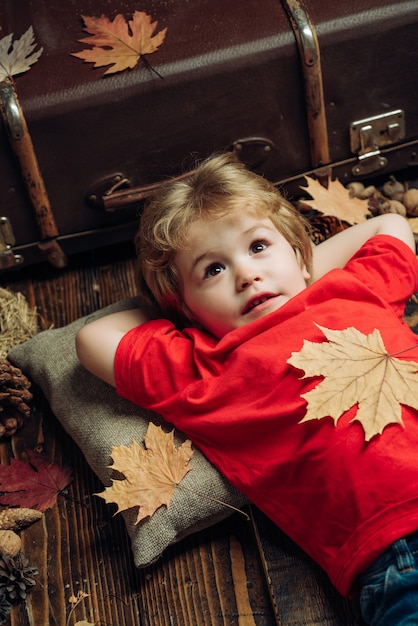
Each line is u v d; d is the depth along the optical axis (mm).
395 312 1544
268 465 1378
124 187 1806
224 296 1462
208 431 1440
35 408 1699
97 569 1481
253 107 1756
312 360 1331
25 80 1677
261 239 1471
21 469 1595
